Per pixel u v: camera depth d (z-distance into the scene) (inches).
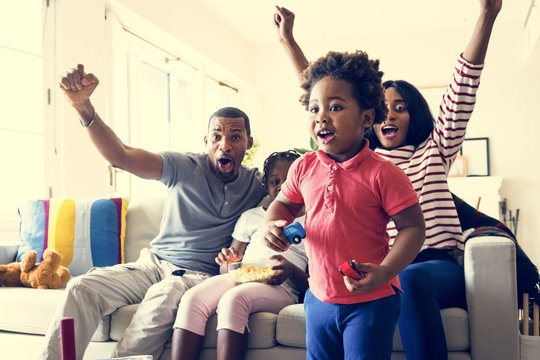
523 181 271.3
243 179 92.7
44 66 148.0
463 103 72.5
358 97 51.6
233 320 69.0
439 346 60.5
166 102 231.3
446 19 255.4
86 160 155.3
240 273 76.9
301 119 304.0
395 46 275.0
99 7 164.7
